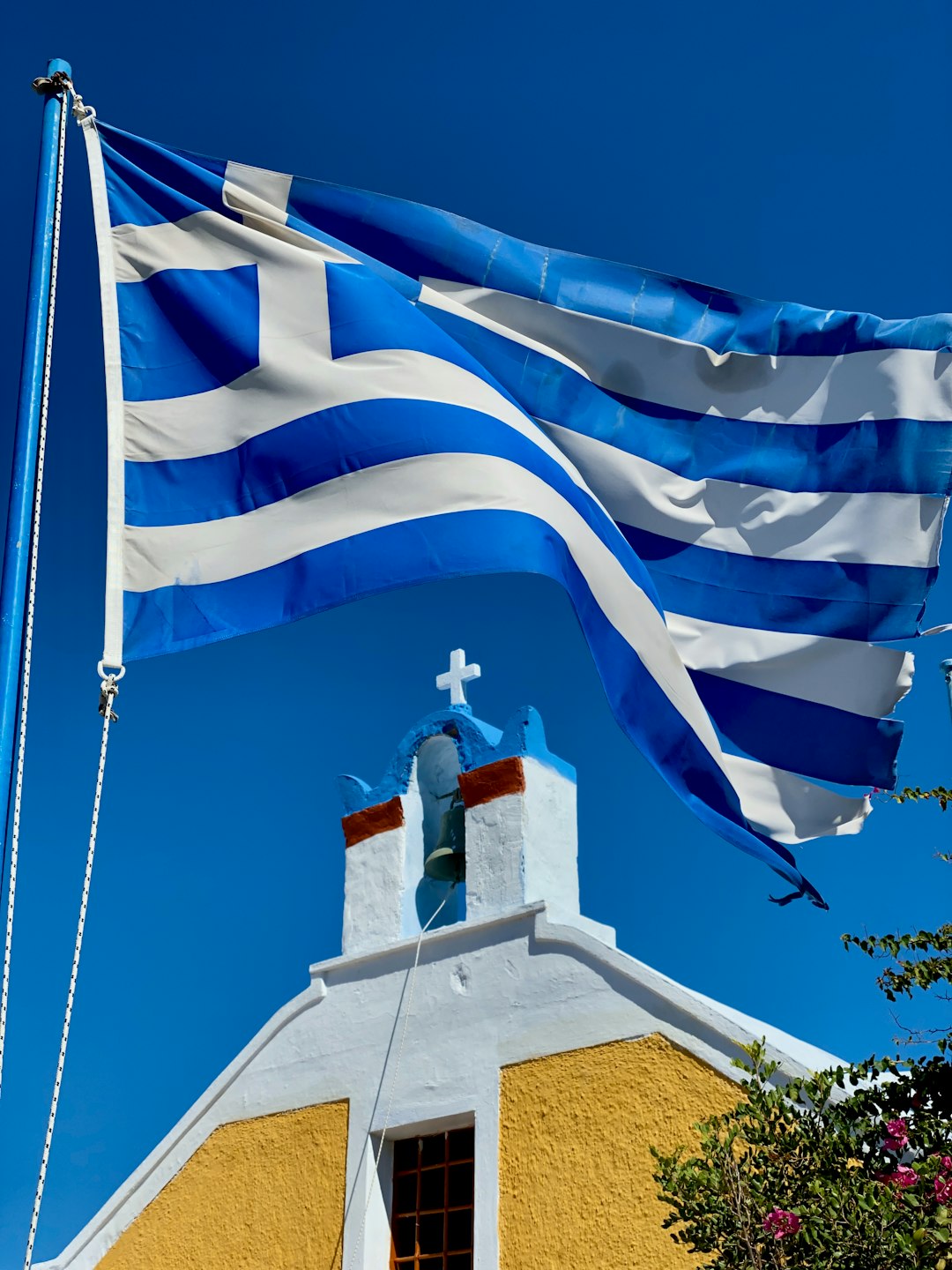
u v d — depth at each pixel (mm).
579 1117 9078
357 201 9672
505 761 10516
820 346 10156
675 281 10156
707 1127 7000
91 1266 10953
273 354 8234
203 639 7523
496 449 8422
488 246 9914
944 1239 6086
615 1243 8578
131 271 8320
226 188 8742
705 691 9812
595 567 8750
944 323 10008
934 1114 6867
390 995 10414
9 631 6754
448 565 7852
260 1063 10930
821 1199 6465
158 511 7770
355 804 11312
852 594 9781
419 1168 9938
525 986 9742
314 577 7723
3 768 6484
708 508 10008
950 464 9797
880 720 9672
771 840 9492
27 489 7086
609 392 10031
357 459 8031
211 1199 10633
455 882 11047
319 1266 9812
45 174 7797
